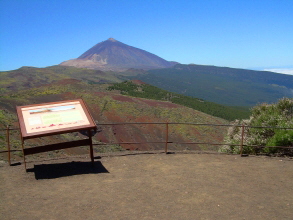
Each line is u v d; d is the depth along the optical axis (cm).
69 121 710
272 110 1166
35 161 820
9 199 543
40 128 675
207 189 596
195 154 916
